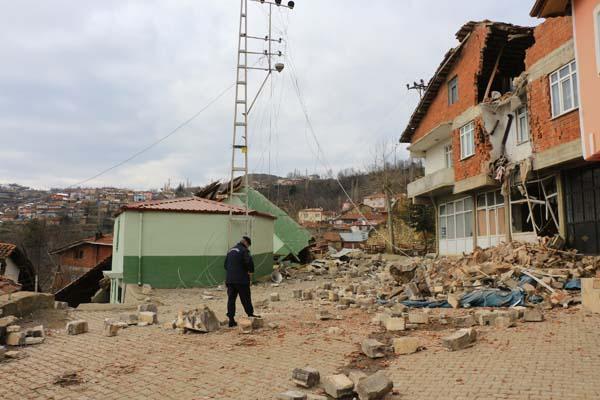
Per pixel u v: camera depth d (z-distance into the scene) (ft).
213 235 70.64
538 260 51.60
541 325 29.73
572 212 57.82
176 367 23.36
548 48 57.47
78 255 141.38
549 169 59.62
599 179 53.83
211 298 56.18
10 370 23.44
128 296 63.00
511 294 39.14
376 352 23.86
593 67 32.45
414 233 160.15
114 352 26.73
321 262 108.78
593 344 24.34
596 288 33.86
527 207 68.03
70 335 31.96
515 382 18.83
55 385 21.01
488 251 62.13
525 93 63.82
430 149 103.71
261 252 81.76
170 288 67.10
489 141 72.49
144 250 67.05
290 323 35.06
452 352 24.25
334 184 313.12
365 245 166.50
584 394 17.12
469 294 40.65
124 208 66.64
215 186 114.62
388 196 151.84
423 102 96.37
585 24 33.58
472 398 17.31
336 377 19.11
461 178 81.56
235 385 20.30
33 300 39.68
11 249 94.89
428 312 37.22
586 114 33.35
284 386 19.93
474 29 77.20
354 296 50.06
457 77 84.43
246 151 76.28
